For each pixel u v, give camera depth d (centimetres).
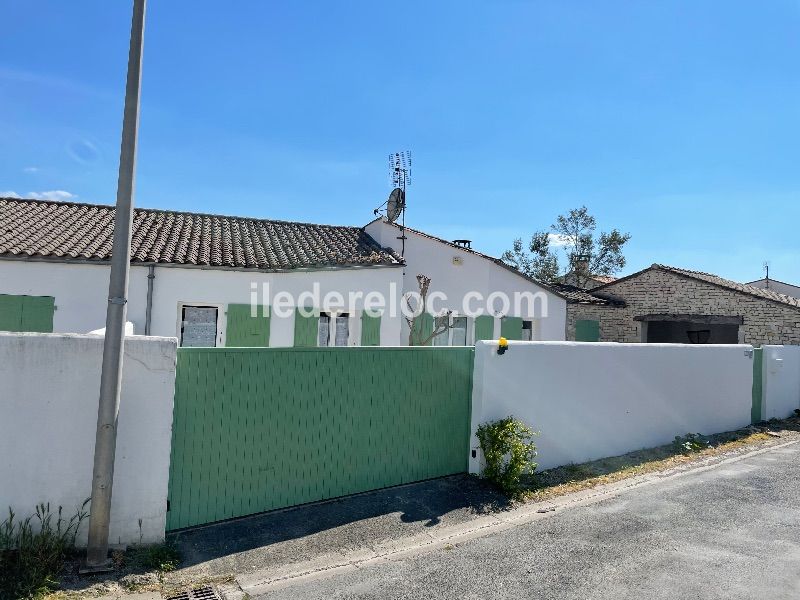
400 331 1212
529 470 705
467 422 717
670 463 853
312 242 1320
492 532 555
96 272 953
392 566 471
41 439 444
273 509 562
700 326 2033
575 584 441
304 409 583
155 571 439
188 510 512
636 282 2025
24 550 420
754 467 850
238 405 540
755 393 1200
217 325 1030
